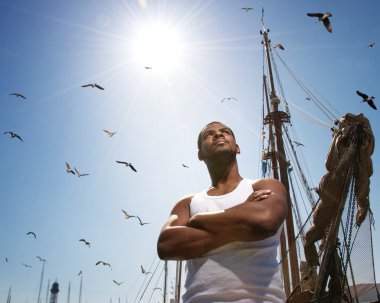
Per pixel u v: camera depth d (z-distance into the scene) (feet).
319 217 18.31
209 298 6.32
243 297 6.18
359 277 15.51
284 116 81.71
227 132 8.71
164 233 7.09
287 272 15.75
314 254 18.53
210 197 7.69
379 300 14.71
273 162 77.20
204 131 8.89
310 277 17.52
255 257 6.45
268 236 6.47
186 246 6.70
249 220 6.40
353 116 18.83
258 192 6.98
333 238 16.85
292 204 59.36
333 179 17.93
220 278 6.35
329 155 19.47
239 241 6.53
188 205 8.18
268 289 6.33
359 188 17.33
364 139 18.12
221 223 6.57
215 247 6.61
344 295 15.57
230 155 8.28
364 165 17.60
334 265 16.46
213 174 8.38
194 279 6.66
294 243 16.26
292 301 16.76
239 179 8.26
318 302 15.02
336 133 19.38
